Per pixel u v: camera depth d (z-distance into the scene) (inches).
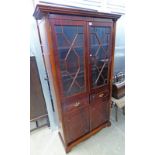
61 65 45.6
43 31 44.0
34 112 68.1
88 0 64.9
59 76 45.9
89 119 62.9
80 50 48.4
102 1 69.4
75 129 59.3
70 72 48.8
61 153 60.6
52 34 39.8
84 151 60.7
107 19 50.3
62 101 50.1
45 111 70.9
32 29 56.4
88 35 47.6
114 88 72.8
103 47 54.6
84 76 52.8
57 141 67.4
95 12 44.7
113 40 55.6
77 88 53.2
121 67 89.7
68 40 44.0
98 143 64.4
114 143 64.0
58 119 61.6
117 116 83.3
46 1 55.5
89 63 51.9
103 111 68.0
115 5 74.6
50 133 73.0
